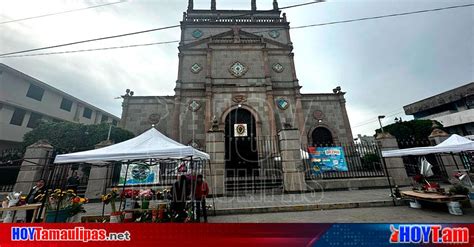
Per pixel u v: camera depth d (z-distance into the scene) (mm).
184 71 17656
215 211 6789
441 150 6918
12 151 12508
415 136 13734
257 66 17812
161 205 5891
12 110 18625
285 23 20469
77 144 12797
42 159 9352
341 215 6223
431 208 6688
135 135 15805
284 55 18891
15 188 8836
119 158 4777
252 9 21656
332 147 11852
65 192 5359
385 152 7996
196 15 20812
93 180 9852
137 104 16562
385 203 7359
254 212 6918
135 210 5438
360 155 11680
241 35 19359
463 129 25609
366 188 10375
